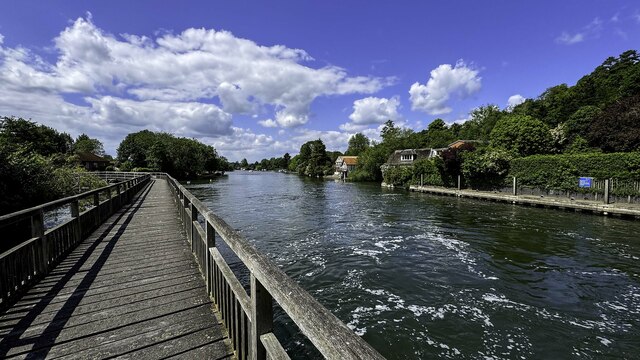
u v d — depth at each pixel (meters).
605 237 11.50
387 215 16.88
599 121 26.89
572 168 20.02
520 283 7.32
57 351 2.48
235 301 2.34
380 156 52.97
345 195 28.36
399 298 6.59
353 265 8.59
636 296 6.64
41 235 4.14
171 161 58.88
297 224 14.46
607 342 5.05
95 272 4.38
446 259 9.08
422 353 4.82
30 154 13.34
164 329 2.84
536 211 17.72
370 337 5.22
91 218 7.05
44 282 3.98
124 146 57.69
